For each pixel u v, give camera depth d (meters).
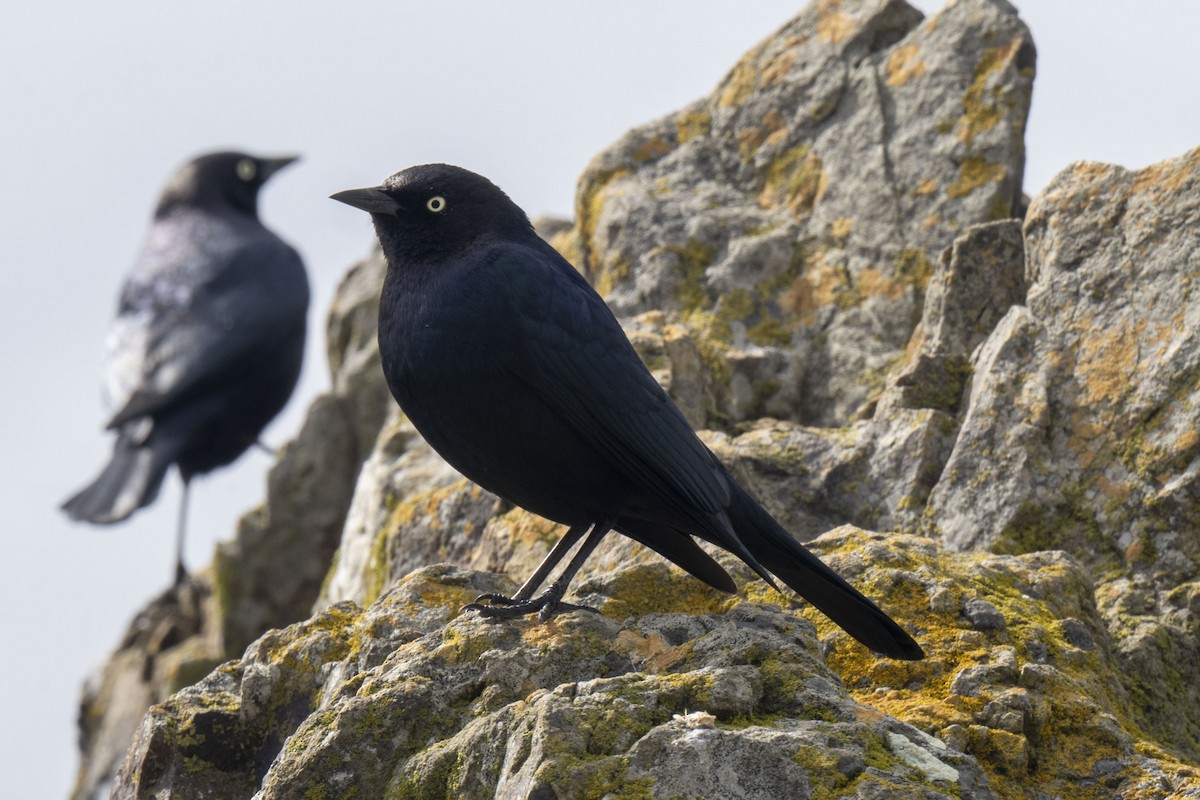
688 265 15.28
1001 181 14.71
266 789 7.96
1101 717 8.60
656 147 16.98
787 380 14.20
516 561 11.98
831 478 12.39
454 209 10.33
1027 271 12.78
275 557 19.56
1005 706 8.47
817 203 15.64
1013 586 9.89
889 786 6.86
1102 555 11.05
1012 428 11.61
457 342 9.68
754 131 16.56
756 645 7.98
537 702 7.49
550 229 18.89
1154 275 11.70
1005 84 15.17
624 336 10.11
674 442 9.67
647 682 7.52
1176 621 10.38
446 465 14.35
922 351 13.14
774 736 7.07
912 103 15.61
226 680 9.84
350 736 8.02
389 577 13.40
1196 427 10.95
